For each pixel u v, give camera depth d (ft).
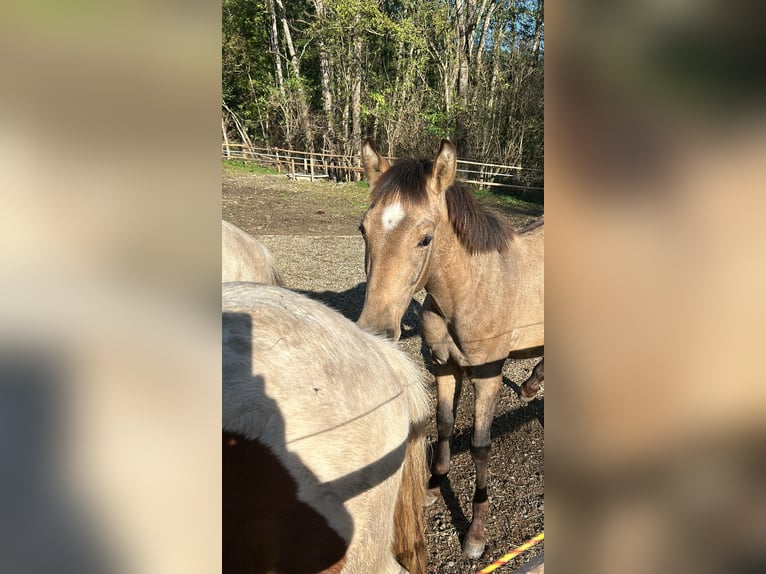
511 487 10.34
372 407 5.01
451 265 8.07
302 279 22.47
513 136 48.73
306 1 62.90
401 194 7.41
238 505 4.19
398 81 58.44
